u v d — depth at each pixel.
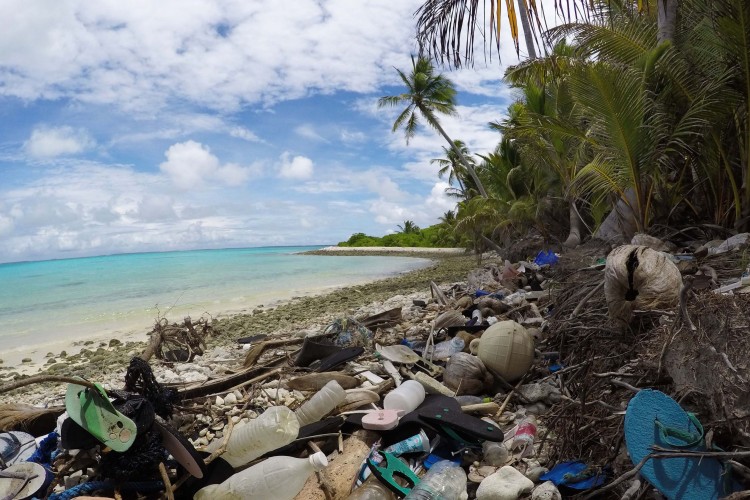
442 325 2.37
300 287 7.74
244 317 4.77
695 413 1.02
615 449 1.07
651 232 3.71
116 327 4.87
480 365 1.70
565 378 1.59
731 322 1.01
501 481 1.12
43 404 2.18
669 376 1.12
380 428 1.31
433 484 1.10
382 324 2.69
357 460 1.21
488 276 3.87
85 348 3.97
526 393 1.59
